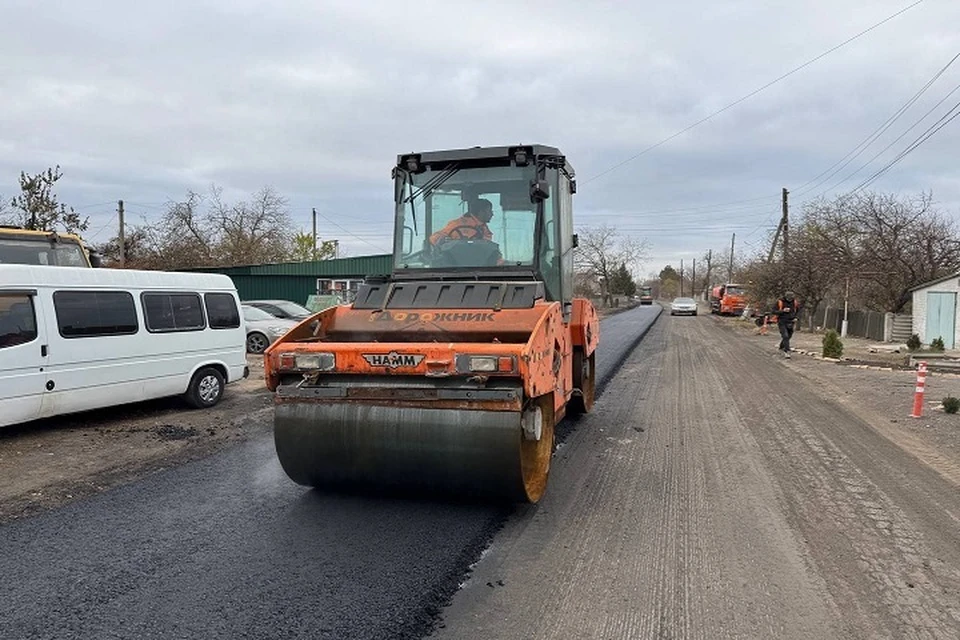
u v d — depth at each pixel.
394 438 4.99
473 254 6.49
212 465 6.66
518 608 3.79
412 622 3.57
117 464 6.71
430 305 5.84
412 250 6.66
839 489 6.07
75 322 8.20
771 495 5.88
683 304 49.00
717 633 3.54
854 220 25.53
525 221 6.45
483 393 4.82
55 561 4.33
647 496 5.82
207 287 10.16
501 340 5.41
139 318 9.02
